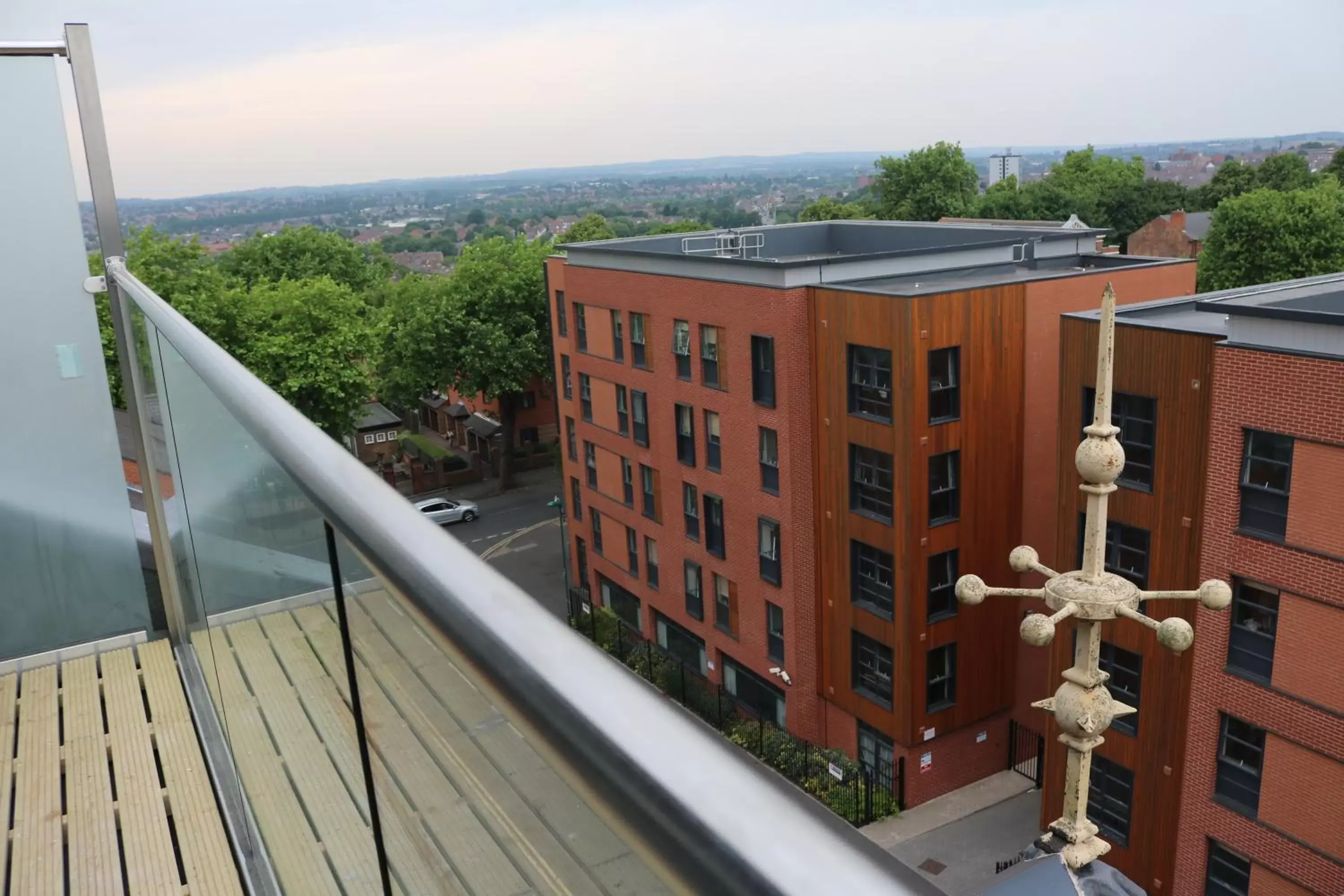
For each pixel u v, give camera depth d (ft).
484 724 3.06
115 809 10.78
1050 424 70.23
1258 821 48.96
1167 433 51.90
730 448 81.10
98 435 14.67
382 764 4.58
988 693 72.33
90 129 14.07
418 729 3.84
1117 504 55.16
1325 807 46.06
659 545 95.45
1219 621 49.73
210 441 7.90
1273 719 47.57
